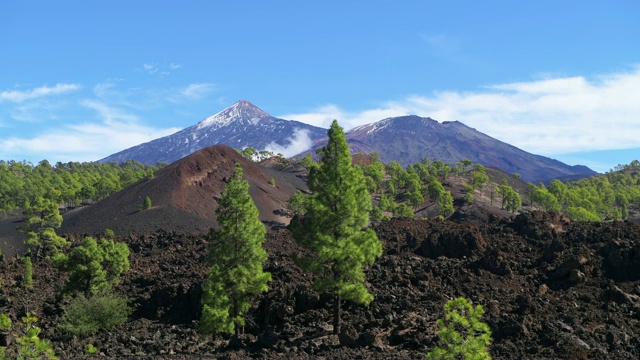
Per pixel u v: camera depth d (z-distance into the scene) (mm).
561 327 38781
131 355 42812
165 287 57406
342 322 43906
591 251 50781
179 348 44531
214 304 44406
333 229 43938
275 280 55406
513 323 38969
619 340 36875
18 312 57531
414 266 53562
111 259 61375
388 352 37938
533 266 51281
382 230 69062
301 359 37250
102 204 176125
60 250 97250
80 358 41906
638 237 52719
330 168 44219
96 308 51906
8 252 138125
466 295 46406
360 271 43125
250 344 43312
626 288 44406
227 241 45781
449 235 57469
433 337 38875
